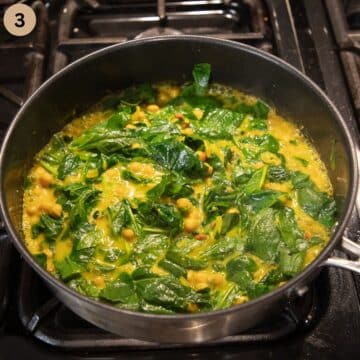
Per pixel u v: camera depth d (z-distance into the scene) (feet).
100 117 1.58
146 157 1.43
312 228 1.33
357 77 1.65
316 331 1.23
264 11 1.81
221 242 1.28
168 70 1.54
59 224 1.34
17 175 1.35
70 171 1.44
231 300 1.20
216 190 1.36
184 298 1.19
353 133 1.53
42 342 1.22
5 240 1.34
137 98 1.59
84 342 1.21
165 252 1.28
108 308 0.99
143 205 1.33
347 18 1.87
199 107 1.59
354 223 1.36
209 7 1.84
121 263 1.27
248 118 1.56
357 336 1.22
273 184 1.41
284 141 1.51
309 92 1.37
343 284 1.29
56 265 1.28
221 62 1.49
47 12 1.80
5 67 1.70
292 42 1.72
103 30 1.83
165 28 1.80
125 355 1.21
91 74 1.46
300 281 1.03
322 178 1.43
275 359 1.20
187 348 1.22
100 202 1.37
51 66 1.70
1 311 1.26
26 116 1.33
